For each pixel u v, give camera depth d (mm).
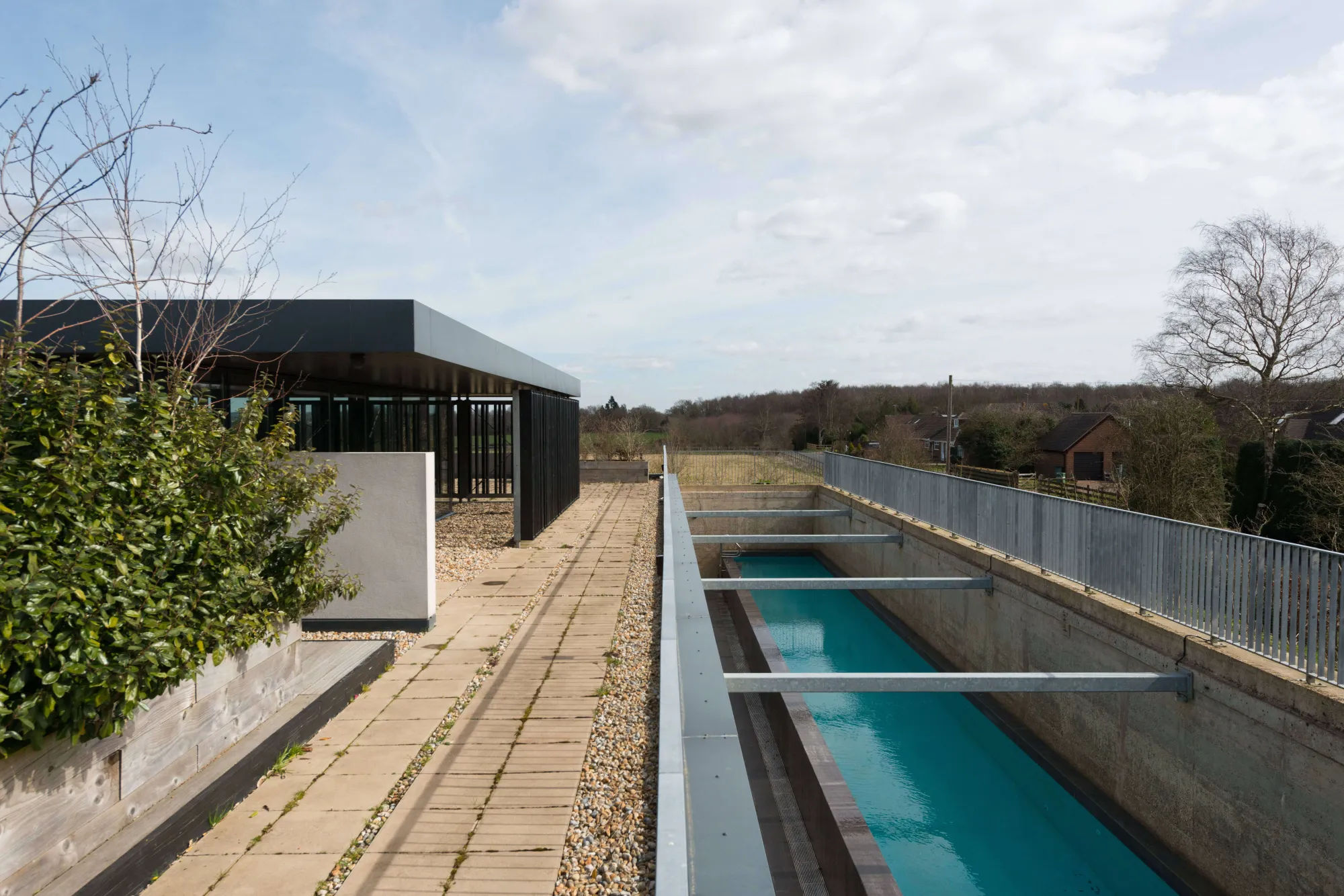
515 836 3164
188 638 3197
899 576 13719
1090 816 7191
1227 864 5594
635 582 8258
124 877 2730
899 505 14258
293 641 4301
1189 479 16328
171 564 3361
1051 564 8555
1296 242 19719
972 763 8484
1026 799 7633
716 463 28188
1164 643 6332
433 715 4492
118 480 3137
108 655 2791
